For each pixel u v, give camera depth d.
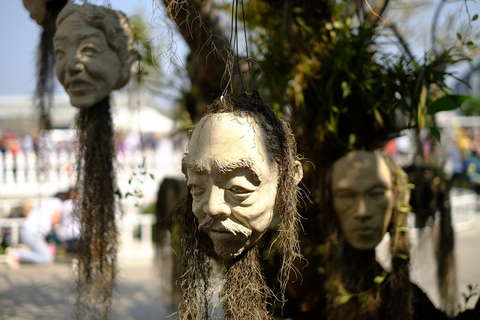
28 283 5.14
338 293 2.13
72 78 2.35
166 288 3.62
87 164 2.48
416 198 2.73
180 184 3.57
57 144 4.72
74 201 2.53
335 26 2.45
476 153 9.22
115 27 2.39
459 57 2.28
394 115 2.33
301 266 2.39
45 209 6.02
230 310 1.50
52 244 6.06
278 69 2.64
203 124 1.46
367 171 2.06
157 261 3.71
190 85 3.50
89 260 2.48
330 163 2.34
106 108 2.52
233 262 1.50
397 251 2.13
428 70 2.21
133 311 4.28
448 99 2.24
